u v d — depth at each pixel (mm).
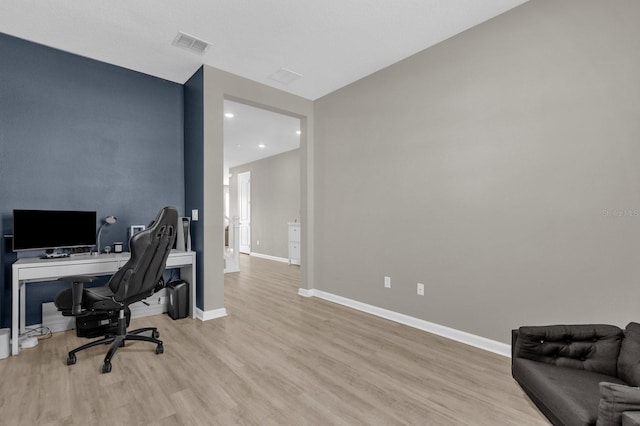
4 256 2541
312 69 3170
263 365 2115
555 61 2053
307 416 1577
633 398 965
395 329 2818
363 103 3365
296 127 5148
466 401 1718
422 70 2812
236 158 8133
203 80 3045
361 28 2473
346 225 3570
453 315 2596
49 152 2754
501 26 2299
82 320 2562
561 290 2029
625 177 1803
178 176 3465
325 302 3701
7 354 2193
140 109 3234
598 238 1890
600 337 1520
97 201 2992
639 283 1756
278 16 2314
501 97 2303
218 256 3119
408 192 2936
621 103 1816
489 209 2371
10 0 2117
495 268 2338
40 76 2709
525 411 1630
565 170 2016
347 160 3562
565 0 2012
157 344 2309
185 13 2279
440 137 2682
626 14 1803
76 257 2670
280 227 7488
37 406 1631
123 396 1731
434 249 2729
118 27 2451
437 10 2256
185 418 1549
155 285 2424
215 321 3002
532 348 1551
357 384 1886
